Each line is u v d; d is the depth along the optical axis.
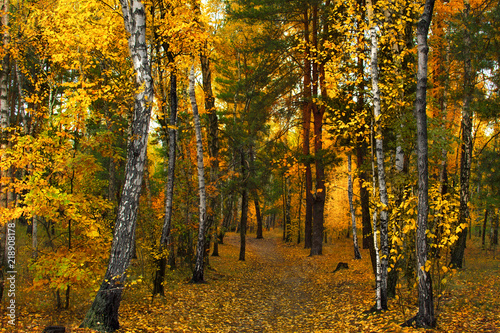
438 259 5.93
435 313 6.29
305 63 17.59
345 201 25.73
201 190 11.68
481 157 13.50
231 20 15.05
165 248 8.59
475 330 5.22
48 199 5.77
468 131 11.86
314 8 15.95
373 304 7.98
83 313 6.59
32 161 6.04
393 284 8.09
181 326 6.63
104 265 6.83
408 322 5.82
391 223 7.00
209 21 8.71
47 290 6.87
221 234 24.61
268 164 18.08
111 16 8.16
